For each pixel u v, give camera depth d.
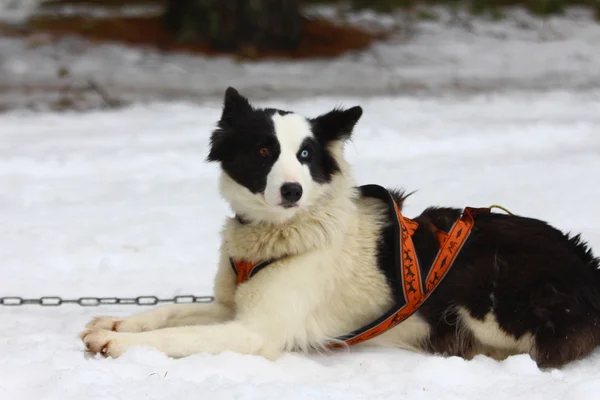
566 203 7.56
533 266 4.18
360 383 3.80
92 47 17.69
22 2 21.83
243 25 17.67
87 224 7.21
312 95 14.25
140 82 15.20
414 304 4.30
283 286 4.19
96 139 10.59
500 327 4.20
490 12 22.09
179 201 8.02
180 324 4.50
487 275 4.22
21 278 5.77
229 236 4.45
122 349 3.93
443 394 3.61
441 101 13.77
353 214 4.45
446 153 9.95
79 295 5.43
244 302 4.25
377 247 4.43
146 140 10.54
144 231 7.02
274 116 4.37
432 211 4.70
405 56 18.23
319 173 4.30
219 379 3.65
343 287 4.38
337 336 4.41
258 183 4.24
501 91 14.97
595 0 23.08
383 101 13.61
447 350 4.38
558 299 4.11
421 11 21.70
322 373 4.00
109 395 3.38
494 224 4.43
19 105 13.27
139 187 8.51
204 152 9.90
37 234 6.83
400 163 9.34
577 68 17.56
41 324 4.69
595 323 4.17
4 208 7.68
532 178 8.57
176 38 18.19
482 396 3.59
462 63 17.88
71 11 20.78
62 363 3.83
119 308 5.17
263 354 4.11
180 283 5.73
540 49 19.34
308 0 21.91
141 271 6.00
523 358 4.02
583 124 11.30
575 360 4.17
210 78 15.60
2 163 9.24
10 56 16.89
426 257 4.35
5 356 3.91
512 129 10.98
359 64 17.33
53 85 14.82
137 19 19.44
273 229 4.26
